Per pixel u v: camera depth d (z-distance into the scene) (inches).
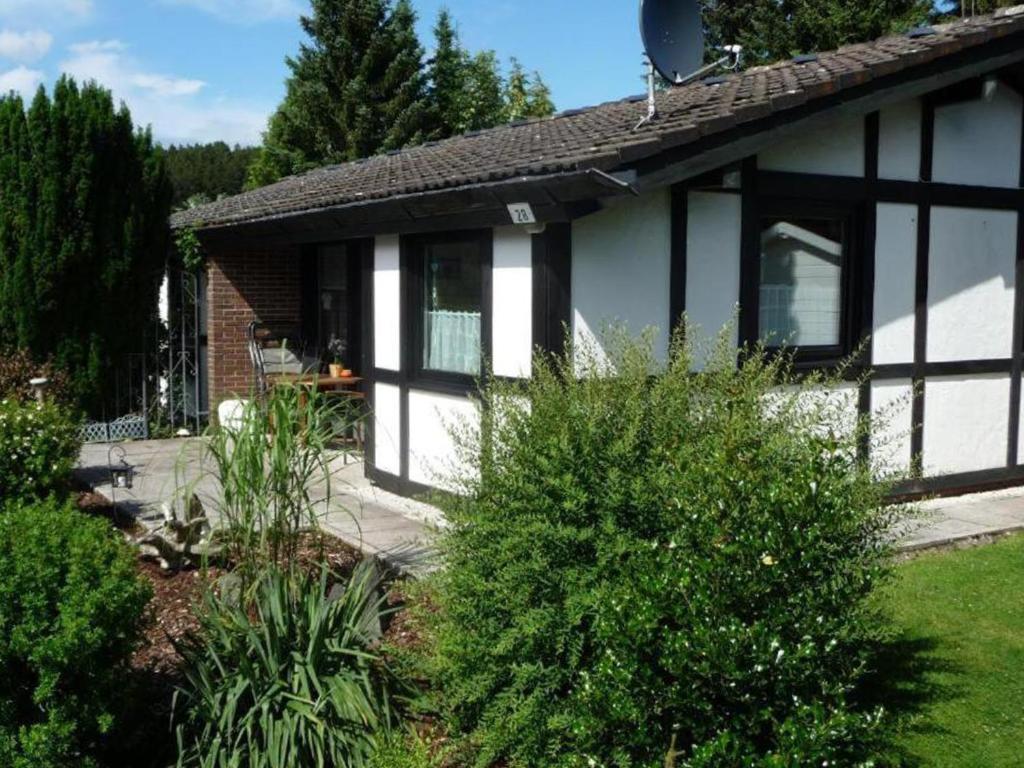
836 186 328.2
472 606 170.1
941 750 178.2
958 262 359.6
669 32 328.8
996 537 310.2
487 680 166.2
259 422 199.5
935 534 303.3
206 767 163.2
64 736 147.4
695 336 305.7
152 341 513.0
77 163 441.4
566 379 203.5
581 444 164.4
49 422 306.5
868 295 339.3
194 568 262.1
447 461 344.8
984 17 346.3
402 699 181.9
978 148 359.9
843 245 341.4
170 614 231.0
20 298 442.0
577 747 149.9
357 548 282.4
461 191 289.4
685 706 136.3
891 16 1018.1
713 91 346.9
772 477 152.9
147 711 181.8
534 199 271.3
